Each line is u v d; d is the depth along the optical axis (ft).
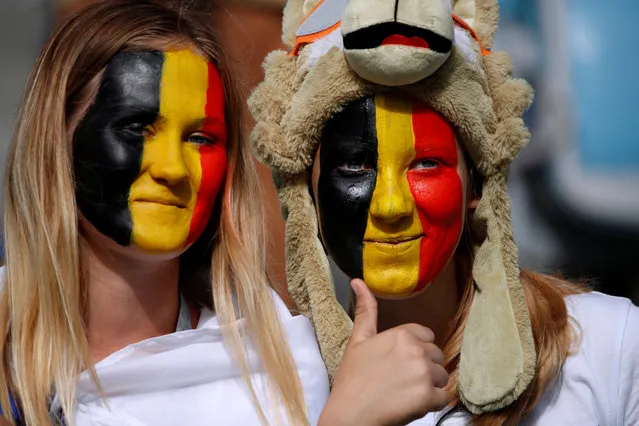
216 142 21.17
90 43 20.49
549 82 47.32
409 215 21.27
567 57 47.21
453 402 22.24
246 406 20.67
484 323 22.11
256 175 22.71
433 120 21.67
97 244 20.76
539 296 23.04
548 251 47.78
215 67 21.65
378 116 21.40
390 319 23.58
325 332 22.52
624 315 22.67
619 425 21.72
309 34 22.90
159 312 21.53
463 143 22.24
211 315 22.21
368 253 21.44
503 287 22.15
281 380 20.94
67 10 43.88
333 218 21.76
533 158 47.55
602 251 48.37
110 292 20.94
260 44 42.29
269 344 21.27
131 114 20.03
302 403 20.93
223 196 22.21
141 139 20.11
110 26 20.66
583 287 24.34
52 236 20.15
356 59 20.80
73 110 20.48
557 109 47.32
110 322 21.07
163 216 20.15
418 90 21.42
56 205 20.24
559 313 22.62
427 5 20.54
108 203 20.04
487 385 21.44
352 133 21.52
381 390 19.60
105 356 21.08
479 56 22.47
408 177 21.57
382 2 20.58
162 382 20.65
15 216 20.71
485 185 22.67
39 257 20.13
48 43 20.99
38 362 19.77
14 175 20.74
